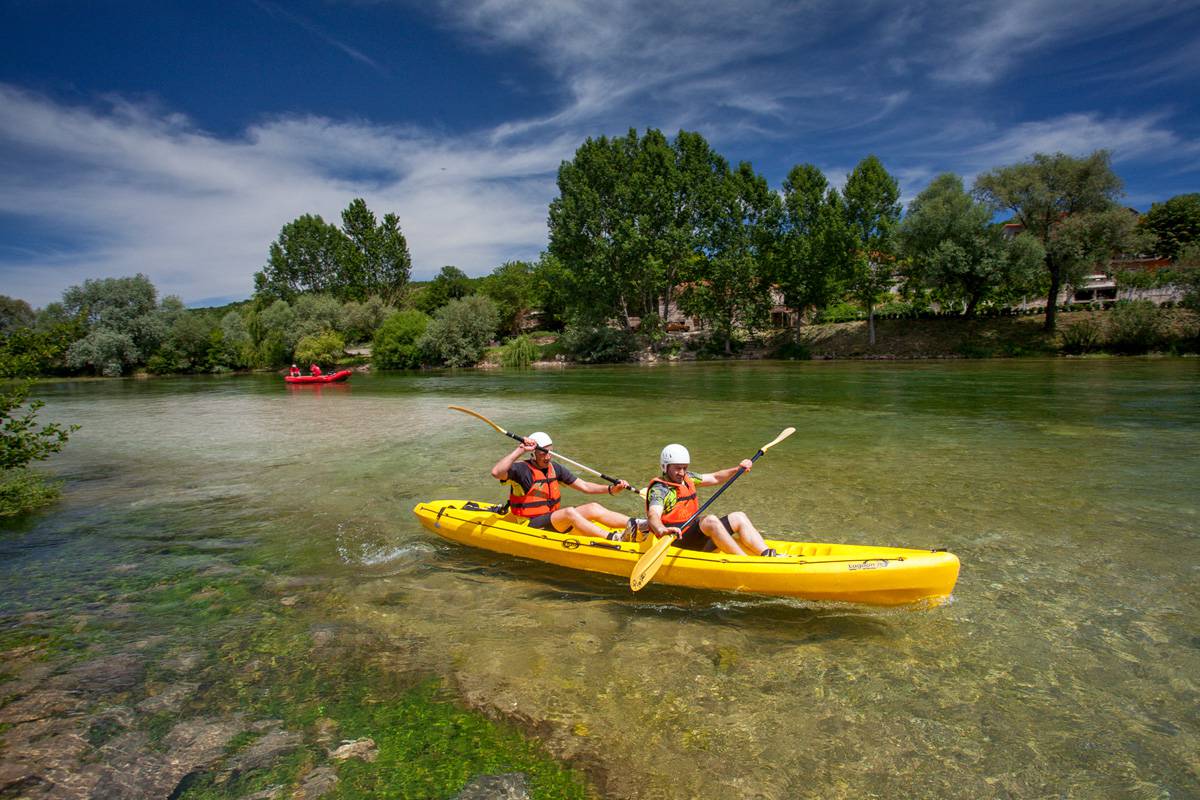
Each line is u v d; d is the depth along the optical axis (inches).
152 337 2017.7
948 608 197.5
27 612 206.7
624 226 1806.1
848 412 651.5
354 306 2352.4
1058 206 1439.5
